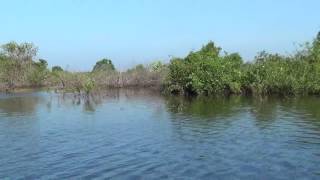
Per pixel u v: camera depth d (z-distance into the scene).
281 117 43.41
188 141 33.09
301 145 31.05
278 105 53.47
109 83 92.12
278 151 29.38
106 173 25.25
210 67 72.06
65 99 68.38
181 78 73.75
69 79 84.06
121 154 29.47
